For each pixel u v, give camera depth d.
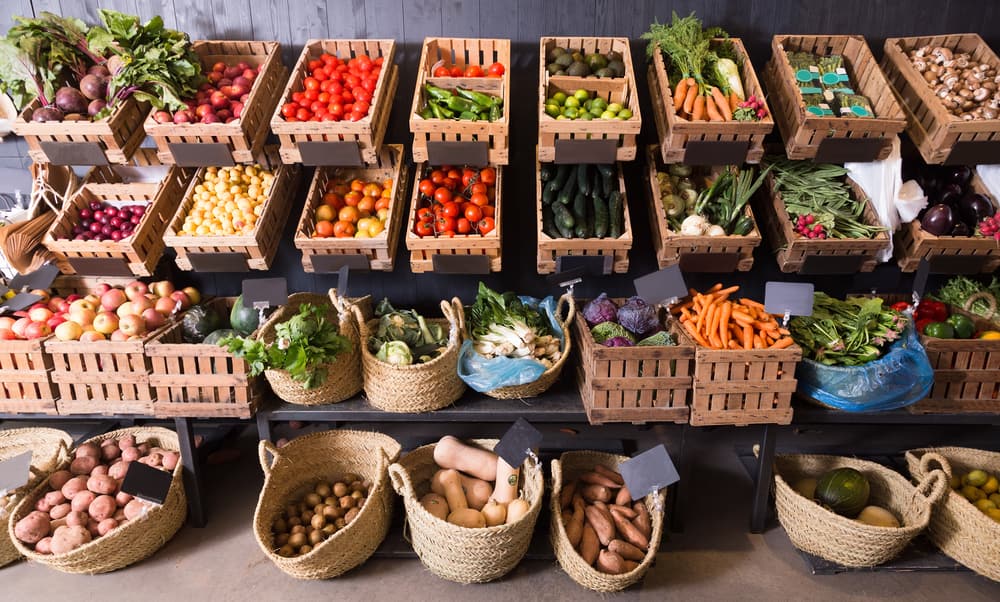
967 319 2.98
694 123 2.71
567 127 2.75
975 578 2.75
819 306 3.02
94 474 2.92
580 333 3.00
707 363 2.67
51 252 3.07
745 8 3.12
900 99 2.96
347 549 2.68
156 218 3.05
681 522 2.98
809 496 2.97
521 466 2.91
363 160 2.88
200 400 2.86
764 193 3.13
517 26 3.15
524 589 2.71
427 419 2.88
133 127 2.91
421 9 3.12
